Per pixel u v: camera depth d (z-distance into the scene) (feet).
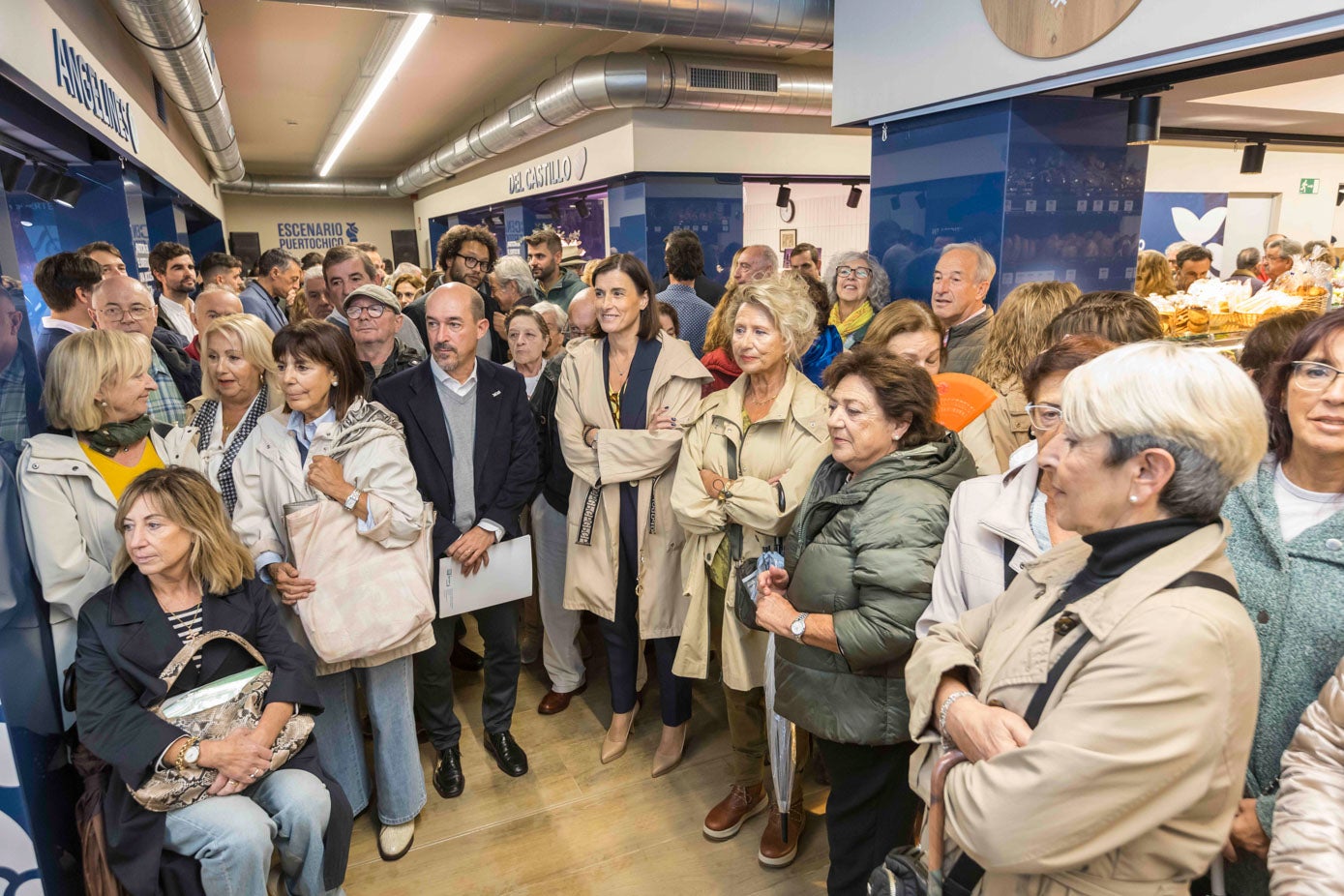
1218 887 3.52
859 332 12.17
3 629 4.89
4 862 5.02
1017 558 4.30
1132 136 10.90
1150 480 2.78
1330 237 29.01
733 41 17.21
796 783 7.14
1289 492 3.94
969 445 6.69
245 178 53.88
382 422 7.10
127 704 5.43
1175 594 2.72
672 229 24.20
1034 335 7.02
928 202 12.11
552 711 9.68
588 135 25.96
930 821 3.51
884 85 12.50
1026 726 3.03
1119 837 2.68
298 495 6.72
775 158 25.25
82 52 12.20
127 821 5.23
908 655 5.02
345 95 31.07
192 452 6.82
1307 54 8.14
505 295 13.37
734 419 7.13
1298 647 3.64
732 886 6.86
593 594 8.36
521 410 8.19
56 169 13.01
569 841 7.46
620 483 8.14
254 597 6.14
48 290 9.34
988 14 10.44
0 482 5.12
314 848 5.74
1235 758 2.73
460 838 7.52
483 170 40.14
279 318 17.03
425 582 7.03
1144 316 5.62
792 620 5.30
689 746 8.96
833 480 5.68
